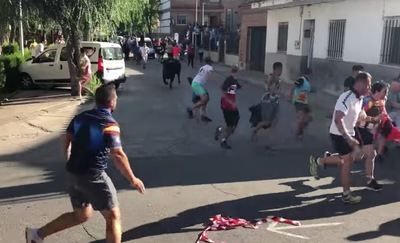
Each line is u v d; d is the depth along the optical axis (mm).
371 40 15258
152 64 36875
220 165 8227
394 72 13867
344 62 16953
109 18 15797
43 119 12445
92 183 4316
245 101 16188
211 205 6254
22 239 5191
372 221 5758
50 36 33094
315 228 5539
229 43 34656
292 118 12859
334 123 6375
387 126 8281
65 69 18250
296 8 21312
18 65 18625
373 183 6926
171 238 5230
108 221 4391
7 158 8680
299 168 8070
